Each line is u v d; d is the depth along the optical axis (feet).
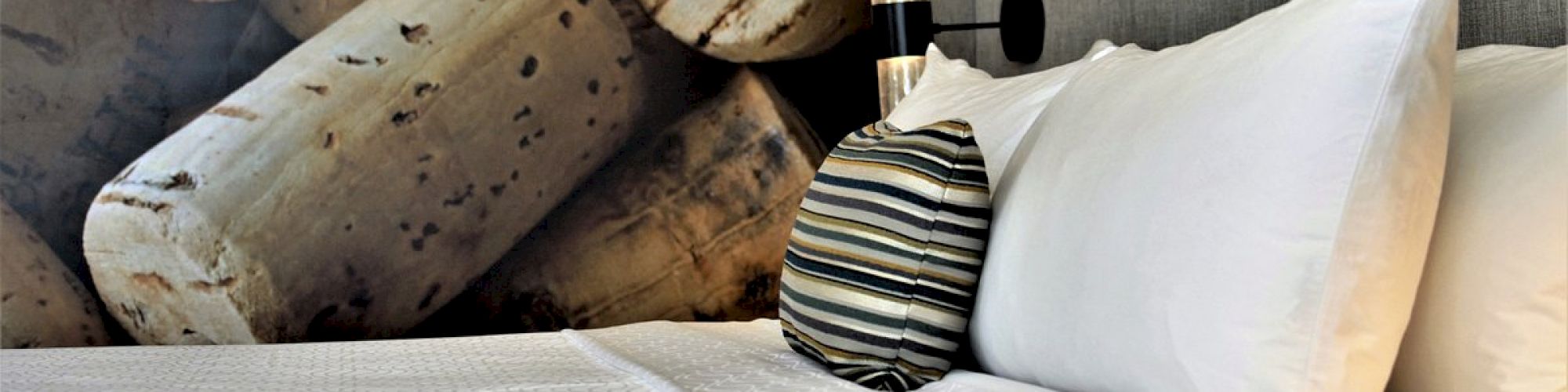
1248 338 2.73
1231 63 3.13
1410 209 2.69
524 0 8.39
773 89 8.86
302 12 8.06
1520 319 2.64
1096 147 3.49
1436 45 2.71
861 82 9.01
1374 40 2.74
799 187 8.89
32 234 7.61
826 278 4.17
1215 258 2.82
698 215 8.85
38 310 7.58
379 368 4.73
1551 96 2.74
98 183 7.72
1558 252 2.59
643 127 8.74
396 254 8.08
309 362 4.95
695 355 4.75
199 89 7.88
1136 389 3.08
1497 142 2.81
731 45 8.69
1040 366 3.52
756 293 8.97
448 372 4.57
